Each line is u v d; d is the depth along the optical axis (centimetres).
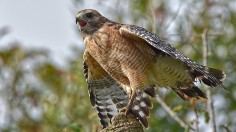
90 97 1595
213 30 1842
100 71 1573
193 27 1797
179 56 1445
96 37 1534
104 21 1555
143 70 1523
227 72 1895
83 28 1552
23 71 1884
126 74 1530
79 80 1772
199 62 1791
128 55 1518
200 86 1662
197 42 1794
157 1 1777
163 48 1459
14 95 1855
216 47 1889
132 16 1783
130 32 1489
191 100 1534
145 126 1543
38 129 1811
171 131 1788
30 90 1852
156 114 1811
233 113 1895
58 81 1805
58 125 1744
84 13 1553
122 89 1583
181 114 1758
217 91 1902
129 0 1795
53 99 1767
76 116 1728
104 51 1530
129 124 1332
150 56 1518
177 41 1795
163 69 1517
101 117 1588
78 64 1792
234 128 1870
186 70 1505
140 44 1515
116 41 1520
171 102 1772
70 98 1755
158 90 1777
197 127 1504
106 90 1589
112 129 1333
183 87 1531
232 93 1905
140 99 1546
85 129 1647
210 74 1441
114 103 1589
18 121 1833
